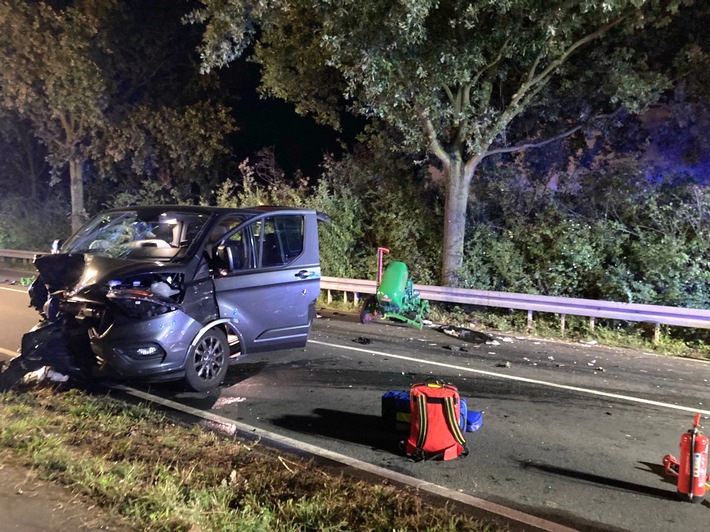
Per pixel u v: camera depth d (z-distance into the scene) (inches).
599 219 460.8
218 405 239.0
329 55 466.0
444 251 474.6
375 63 356.2
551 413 245.4
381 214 529.0
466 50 378.0
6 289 530.6
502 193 493.7
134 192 807.1
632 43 442.9
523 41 382.3
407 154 527.8
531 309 416.2
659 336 386.6
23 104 658.8
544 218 472.7
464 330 400.2
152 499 142.3
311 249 294.7
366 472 183.6
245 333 266.8
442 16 383.2
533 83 422.6
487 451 204.8
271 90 547.2
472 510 163.0
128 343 227.8
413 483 177.3
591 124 474.3
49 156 731.4
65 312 249.6
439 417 195.5
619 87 412.8
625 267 437.7
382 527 147.0
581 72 455.5
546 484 181.9
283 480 169.9
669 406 259.3
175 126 697.0
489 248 478.0
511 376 296.5
